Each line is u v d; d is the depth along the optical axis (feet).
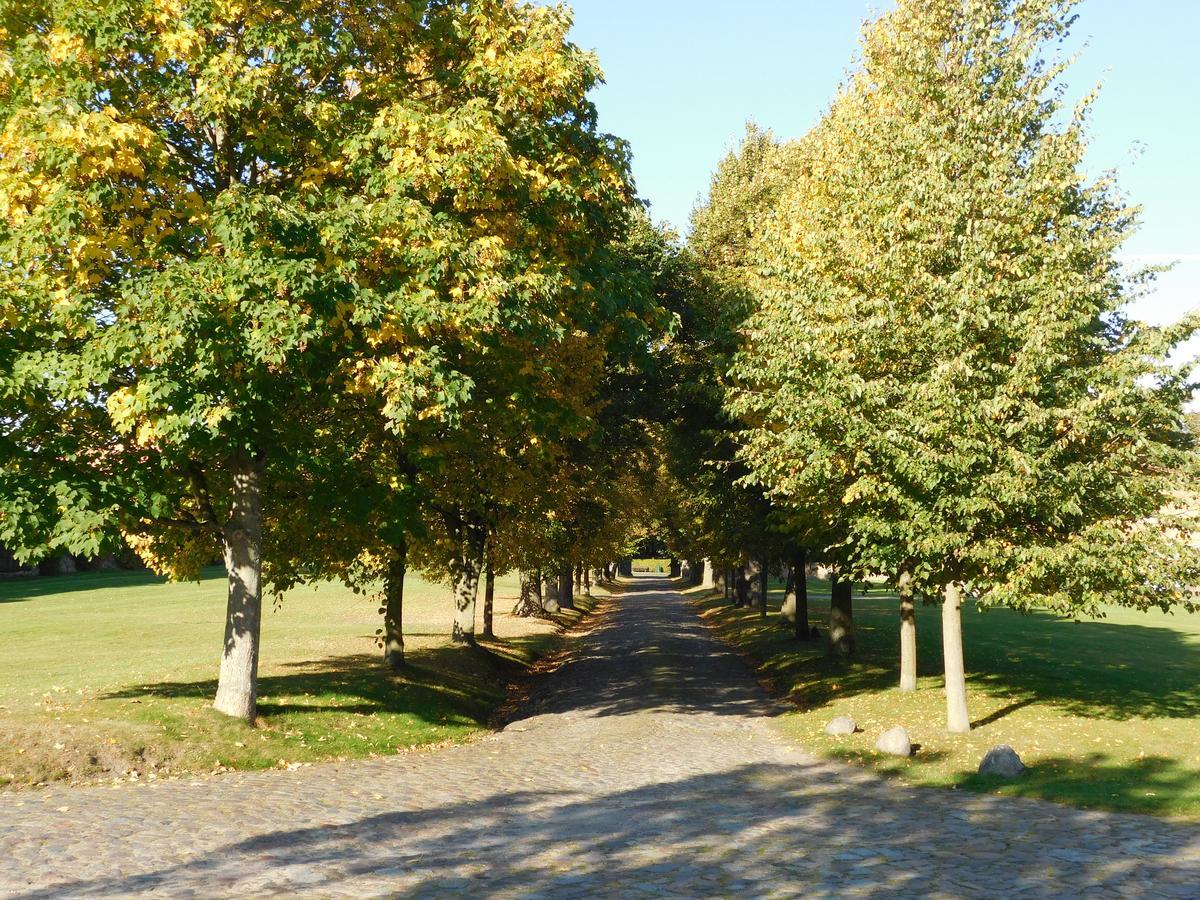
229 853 28.35
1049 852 29.37
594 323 53.62
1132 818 34.50
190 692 56.95
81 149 37.76
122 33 40.34
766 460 63.00
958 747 49.01
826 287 53.78
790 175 94.22
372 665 75.82
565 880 26.23
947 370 46.01
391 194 44.52
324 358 45.60
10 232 38.93
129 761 42.78
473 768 46.39
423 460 61.16
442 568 98.48
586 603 206.80
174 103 43.16
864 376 53.31
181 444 42.22
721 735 57.72
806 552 106.11
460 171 43.83
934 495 49.11
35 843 28.86
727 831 32.60
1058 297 46.37
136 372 41.73
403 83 50.98
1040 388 46.85
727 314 83.20
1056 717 56.75
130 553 58.18
